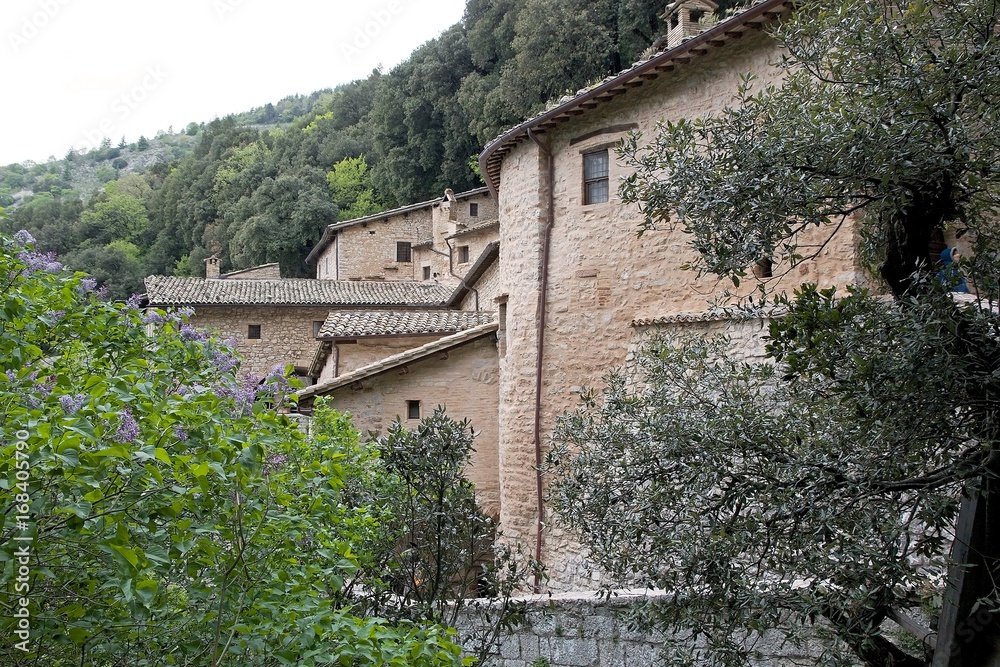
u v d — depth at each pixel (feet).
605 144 39.73
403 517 20.49
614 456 18.49
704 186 16.56
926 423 14.23
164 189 192.24
